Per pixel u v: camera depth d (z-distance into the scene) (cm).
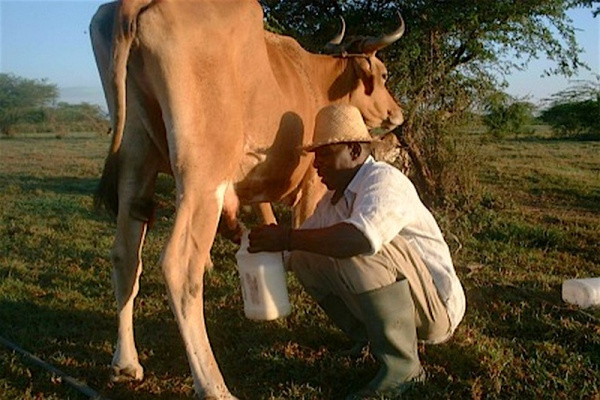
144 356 430
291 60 482
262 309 374
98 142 2919
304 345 442
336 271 368
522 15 855
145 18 338
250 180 418
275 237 350
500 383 378
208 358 346
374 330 363
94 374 408
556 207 959
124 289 394
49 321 496
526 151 1819
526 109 1026
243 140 389
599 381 386
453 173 883
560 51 908
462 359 416
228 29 363
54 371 403
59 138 3388
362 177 364
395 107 617
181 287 344
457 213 791
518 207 940
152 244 712
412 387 370
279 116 418
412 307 367
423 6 852
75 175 1464
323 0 898
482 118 979
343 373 398
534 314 490
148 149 378
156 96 351
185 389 384
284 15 894
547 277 586
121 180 383
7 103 5712
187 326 344
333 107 377
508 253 676
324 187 493
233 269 613
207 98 353
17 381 394
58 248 709
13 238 767
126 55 337
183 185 348
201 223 352
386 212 343
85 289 564
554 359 417
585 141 2203
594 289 509
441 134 890
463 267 606
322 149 371
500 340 444
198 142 350
